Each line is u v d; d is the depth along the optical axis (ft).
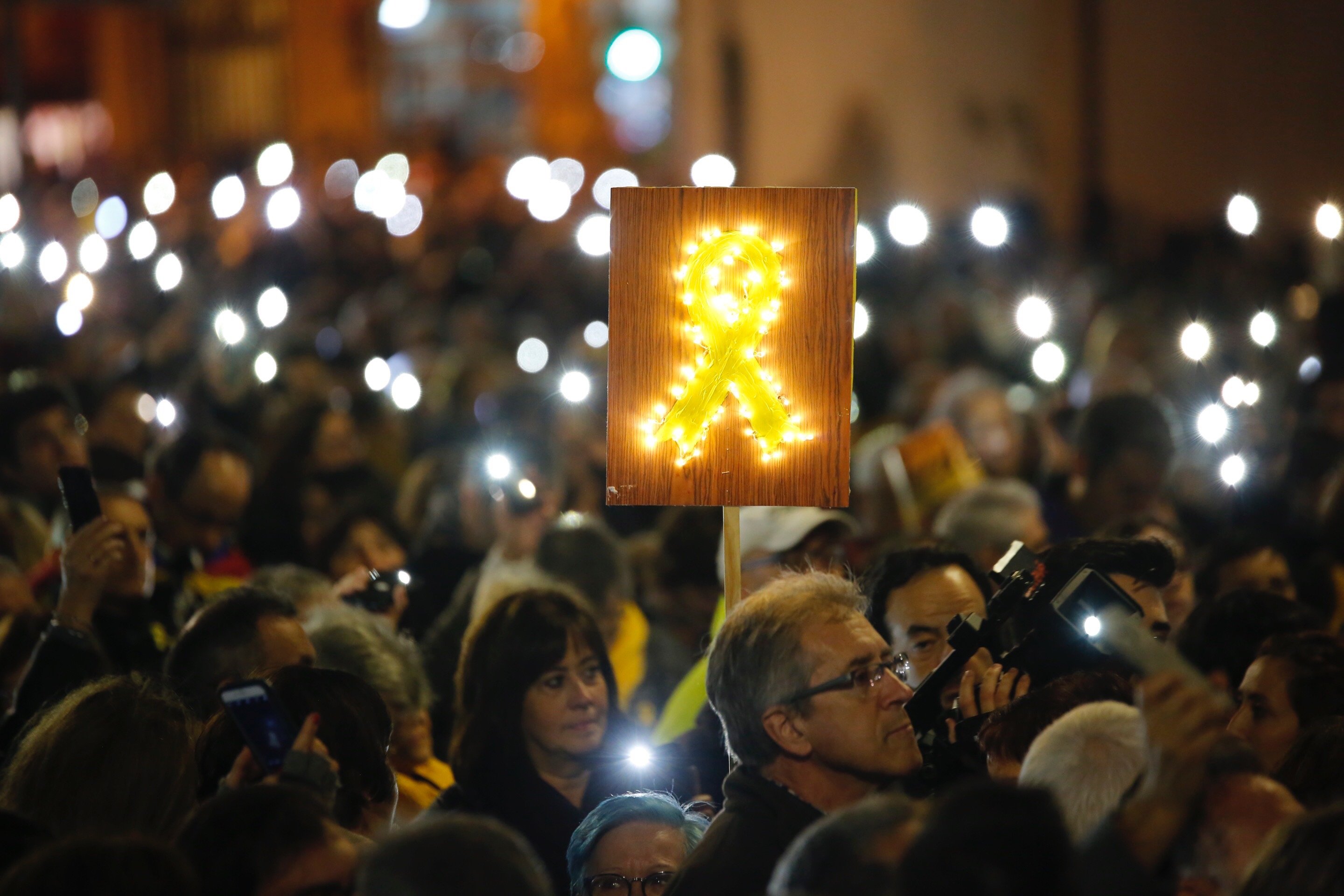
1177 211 107.86
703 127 159.94
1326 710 21.34
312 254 127.34
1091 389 53.72
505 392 47.37
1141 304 80.84
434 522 41.39
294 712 19.86
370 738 20.12
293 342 62.28
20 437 40.32
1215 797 15.42
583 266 104.88
